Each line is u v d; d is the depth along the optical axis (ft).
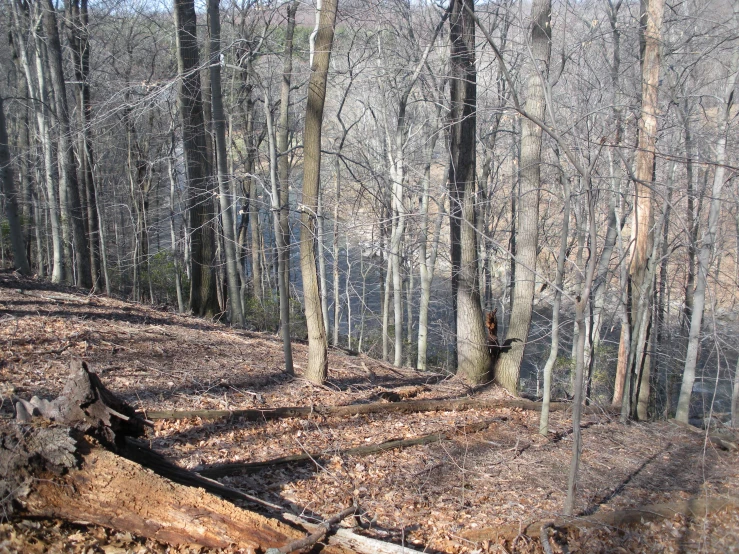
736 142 40.29
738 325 41.16
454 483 25.66
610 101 38.50
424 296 55.52
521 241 38.96
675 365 56.59
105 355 31.27
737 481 30.32
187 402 27.27
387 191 53.67
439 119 48.26
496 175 63.00
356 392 34.04
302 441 26.43
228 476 21.99
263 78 53.21
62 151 51.72
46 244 75.87
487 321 41.65
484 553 20.01
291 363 34.12
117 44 66.59
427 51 43.39
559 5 38.58
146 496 16.03
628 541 22.53
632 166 41.06
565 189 26.84
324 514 20.66
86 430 15.93
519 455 29.94
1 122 48.98
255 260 62.34
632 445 35.06
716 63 42.98
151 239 81.46
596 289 47.73
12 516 14.94
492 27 41.68
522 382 69.46
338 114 45.03
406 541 20.03
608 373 63.46
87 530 15.89
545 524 21.58
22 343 30.19
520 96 42.06
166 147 66.74
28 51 65.92
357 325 80.74
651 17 37.99
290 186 36.09
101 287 69.41
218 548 16.24
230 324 51.72
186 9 46.19
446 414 34.37
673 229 49.14
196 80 47.11
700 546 22.84
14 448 14.99
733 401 43.86
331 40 29.30
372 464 25.94
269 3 47.32
